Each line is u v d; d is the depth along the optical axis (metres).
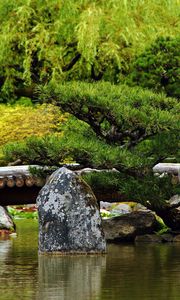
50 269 18.06
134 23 37.19
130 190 22.27
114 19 37.41
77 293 15.07
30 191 25.39
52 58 38.28
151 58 28.83
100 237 20.66
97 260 19.50
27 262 19.16
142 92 21.61
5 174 24.98
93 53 36.72
